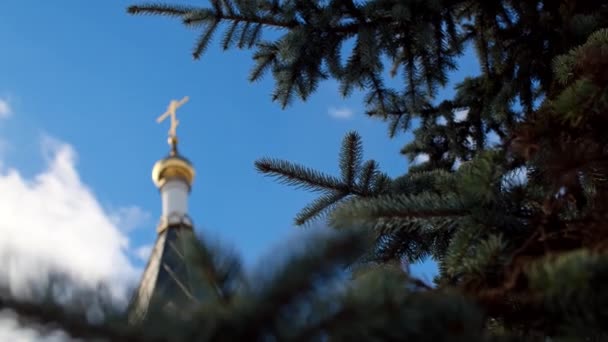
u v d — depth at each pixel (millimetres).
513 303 3164
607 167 4008
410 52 8078
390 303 2307
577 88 4070
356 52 7918
